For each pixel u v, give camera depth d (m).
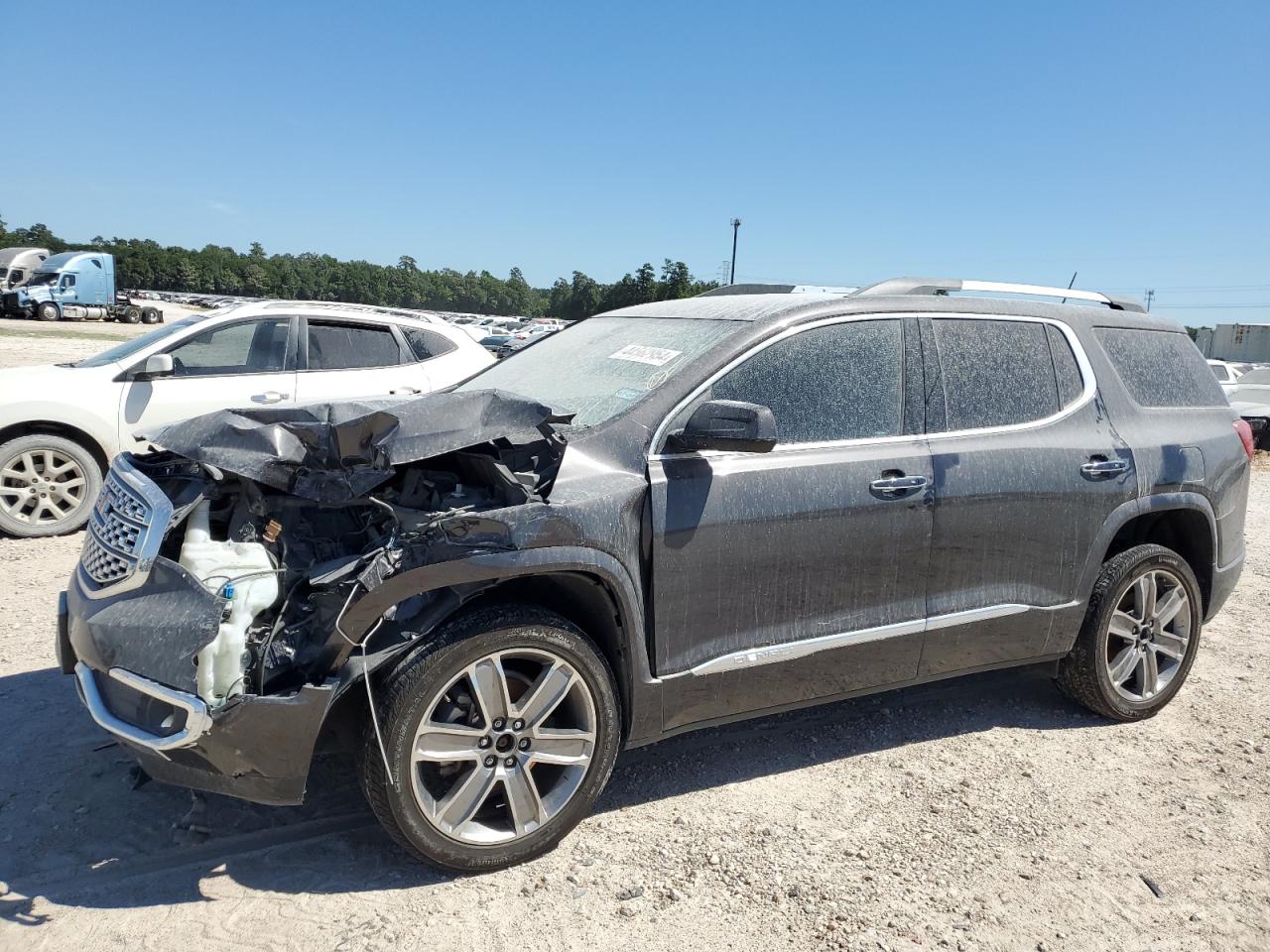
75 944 2.62
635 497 3.13
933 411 3.81
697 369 3.43
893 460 3.62
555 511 2.96
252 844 3.13
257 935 2.69
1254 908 3.03
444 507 3.13
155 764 2.80
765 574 3.37
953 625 3.81
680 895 2.95
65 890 2.86
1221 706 4.68
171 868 2.99
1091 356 4.32
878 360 3.76
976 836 3.38
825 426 3.57
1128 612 4.40
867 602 3.61
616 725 3.20
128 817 3.26
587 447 3.19
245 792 2.78
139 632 2.73
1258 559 8.04
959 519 3.75
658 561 3.17
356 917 2.78
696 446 3.16
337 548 3.11
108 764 3.61
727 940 2.75
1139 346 4.56
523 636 2.95
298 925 2.74
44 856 3.02
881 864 3.18
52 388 7.04
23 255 46.97
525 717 3.00
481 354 8.81
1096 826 3.49
